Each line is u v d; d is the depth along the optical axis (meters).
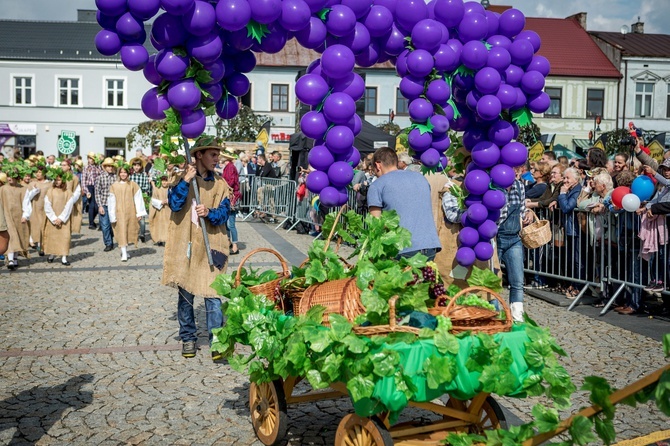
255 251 5.04
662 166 8.53
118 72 51.31
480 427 4.28
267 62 48.59
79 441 4.57
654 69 47.56
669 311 8.69
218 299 6.61
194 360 6.48
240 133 38.91
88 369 6.17
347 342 3.63
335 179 5.54
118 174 13.43
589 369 6.27
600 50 48.88
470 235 6.52
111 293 9.84
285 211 19.38
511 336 3.83
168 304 9.05
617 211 8.70
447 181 7.01
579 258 9.35
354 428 3.93
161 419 4.97
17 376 5.95
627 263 8.66
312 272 4.43
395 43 5.83
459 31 6.00
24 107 51.03
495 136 6.29
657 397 2.95
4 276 11.46
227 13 4.85
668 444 4.05
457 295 3.96
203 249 6.45
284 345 4.06
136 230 13.52
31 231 14.01
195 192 6.27
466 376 3.71
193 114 5.34
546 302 9.56
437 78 6.01
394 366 3.57
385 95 49.28
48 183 14.17
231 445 4.54
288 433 4.75
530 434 3.50
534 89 6.14
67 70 51.06
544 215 10.12
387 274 3.97
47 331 7.55
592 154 10.08
